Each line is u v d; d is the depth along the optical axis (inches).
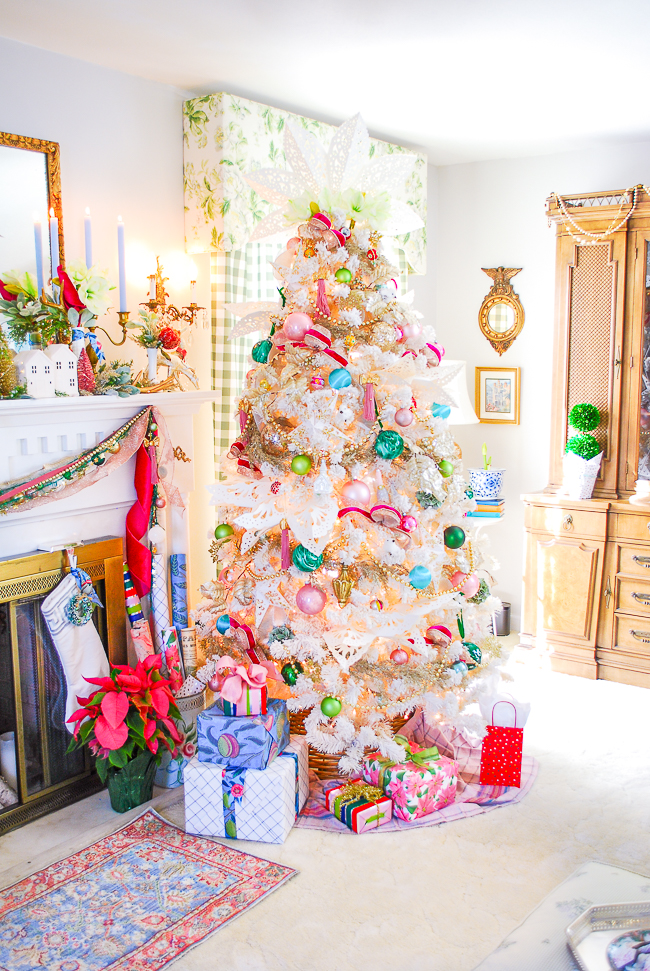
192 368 131.9
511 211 174.7
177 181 133.1
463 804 105.8
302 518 95.1
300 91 129.9
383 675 102.5
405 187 161.9
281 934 80.4
